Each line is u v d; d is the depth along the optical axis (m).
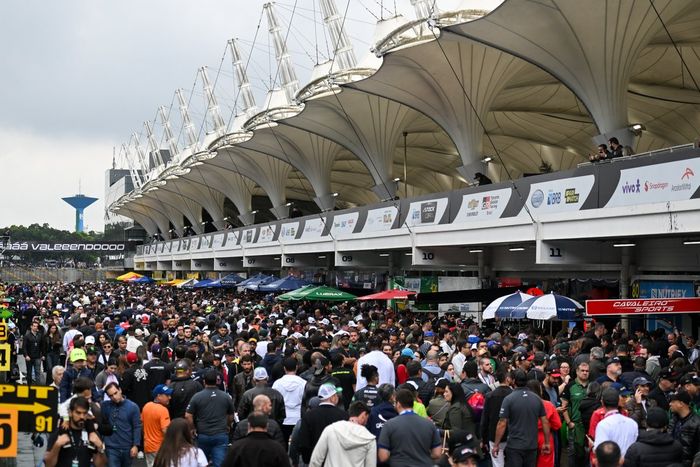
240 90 59.53
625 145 29.58
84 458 8.39
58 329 20.53
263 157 63.50
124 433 10.16
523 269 28.34
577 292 25.89
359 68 41.31
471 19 31.39
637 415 10.12
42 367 24.55
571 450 11.07
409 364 11.63
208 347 16.78
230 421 10.71
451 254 29.94
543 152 61.69
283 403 10.82
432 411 10.64
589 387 10.80
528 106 49.22
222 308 33.50
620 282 23.33
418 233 29.19
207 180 77.19
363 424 8.21
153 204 106.75
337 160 72.25
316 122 47.16
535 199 22.55
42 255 161.88
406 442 8.12
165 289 64.62
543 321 24.92
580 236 20.50
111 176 148.38
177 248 79.44
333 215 37.88
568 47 29.22
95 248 128.25
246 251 52.50
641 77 42.09
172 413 11.62
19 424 6.66
